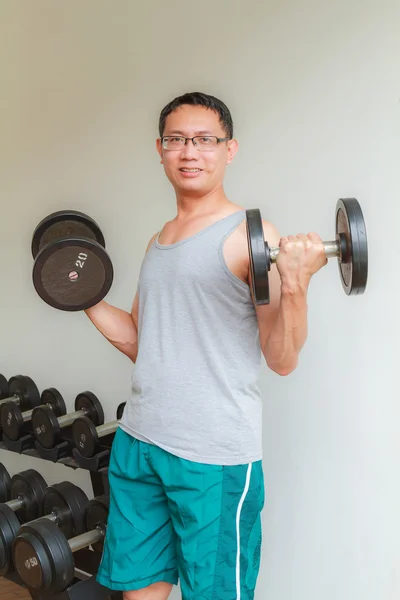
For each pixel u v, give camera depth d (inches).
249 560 53.6
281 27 67.1
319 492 71.5
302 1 65.7
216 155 51.4
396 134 62.7
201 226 51.8
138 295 59.7
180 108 51.0
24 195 89.3
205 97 51.1
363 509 69.2
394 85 62.2
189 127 50.6
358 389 67.9
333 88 65.2
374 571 69.6
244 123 70.7
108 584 55.2
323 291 68.4
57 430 77.2
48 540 60.9
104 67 79.4
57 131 84.7
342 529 70.7
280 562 74.7
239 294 50.7
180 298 51.1
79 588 62.9
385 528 68.3
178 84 74.5
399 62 61.7
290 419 72.1
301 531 73.1
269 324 50.8
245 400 52.3
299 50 66.5
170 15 73.6
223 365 51.1
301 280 46.1
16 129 88.1
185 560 51.8
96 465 73.2
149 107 77.0
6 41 86.3
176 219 54.4
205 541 51.2
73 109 82.8
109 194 81.9
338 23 64.1
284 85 67.8
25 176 88.6
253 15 68.5
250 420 52.3
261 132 69.8
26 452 80.8
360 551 70.1
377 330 66.1
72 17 80.7
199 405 51.0
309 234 46.4
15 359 95.5
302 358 70.5
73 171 84.3
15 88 87.0
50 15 82.4
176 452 51.3
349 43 63.9
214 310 50.6
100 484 75.4
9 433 81.6
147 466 53.1
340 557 71.2
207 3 71.0
